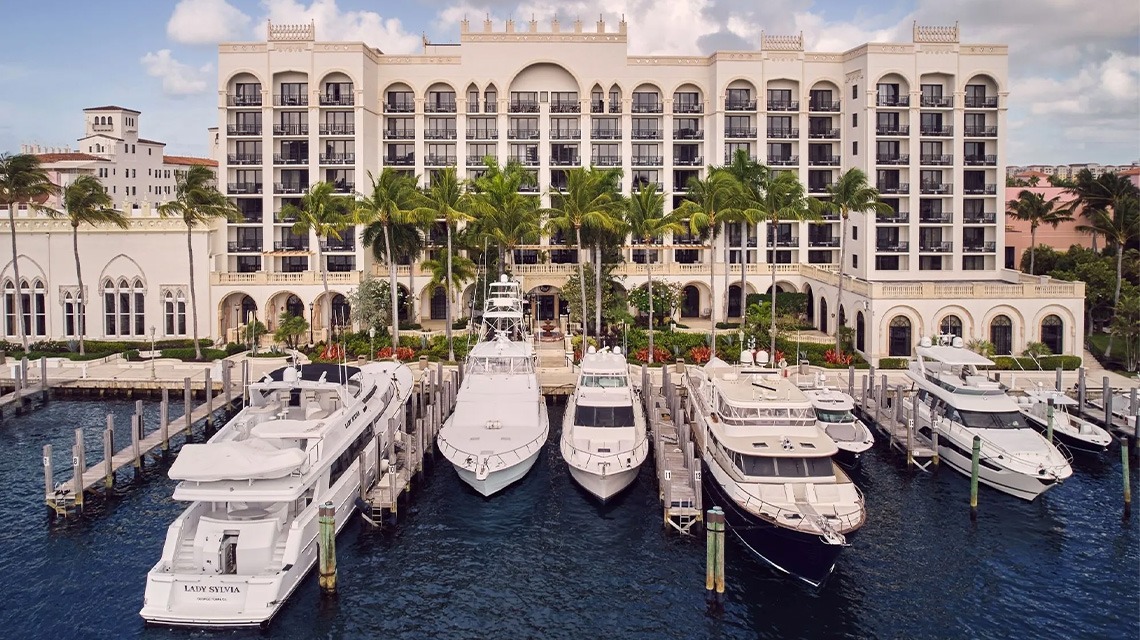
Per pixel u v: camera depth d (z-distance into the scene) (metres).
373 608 27.45
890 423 43.88
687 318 76.44
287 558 27.30
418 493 37.03
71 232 65.44
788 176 58.00
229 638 25.50
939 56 70.56
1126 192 65.44
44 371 51.66
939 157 73.00
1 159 58.25
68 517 33.97
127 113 117.25
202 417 45.75
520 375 42.88
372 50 74.31
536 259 77.88
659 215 60.97
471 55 75.94
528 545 32.12
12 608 26.89
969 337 58.19
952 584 28.94
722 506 32.81
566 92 77.69
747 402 34.09
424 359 56.78
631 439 37.41
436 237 71.94
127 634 25.53
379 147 76.75
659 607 27.56
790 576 29.22
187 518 27.78
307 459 29.58
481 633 26.14
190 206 61.03
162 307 66.19
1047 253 77.00
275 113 73.12
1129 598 28.03
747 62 75.06
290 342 63.66
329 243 72.94
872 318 57.91
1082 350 58.31
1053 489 37.56
